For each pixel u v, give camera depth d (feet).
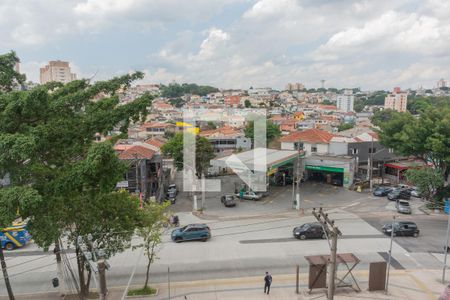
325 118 472.03
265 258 92.53
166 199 152.15
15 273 85.71
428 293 75.87
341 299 73.26
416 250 98.32
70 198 60.70
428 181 138.21
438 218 127.95
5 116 50.42
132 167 136.98
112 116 57.00
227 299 72.90
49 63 578.25
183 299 72.95
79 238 62.95
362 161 190.60
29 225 54.80
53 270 87.51
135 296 73.82
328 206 142.31
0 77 56.70
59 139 54.70
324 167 175.94
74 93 57.26
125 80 62.54
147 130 340.59
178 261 91.25
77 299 73.87
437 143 133.18
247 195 152.05
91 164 48.96
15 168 52.75
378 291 76.43
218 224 120.67
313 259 76.23
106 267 46.47
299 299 72.95
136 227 76.54
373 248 99.04
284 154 171.32
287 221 123.24
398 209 133.59
